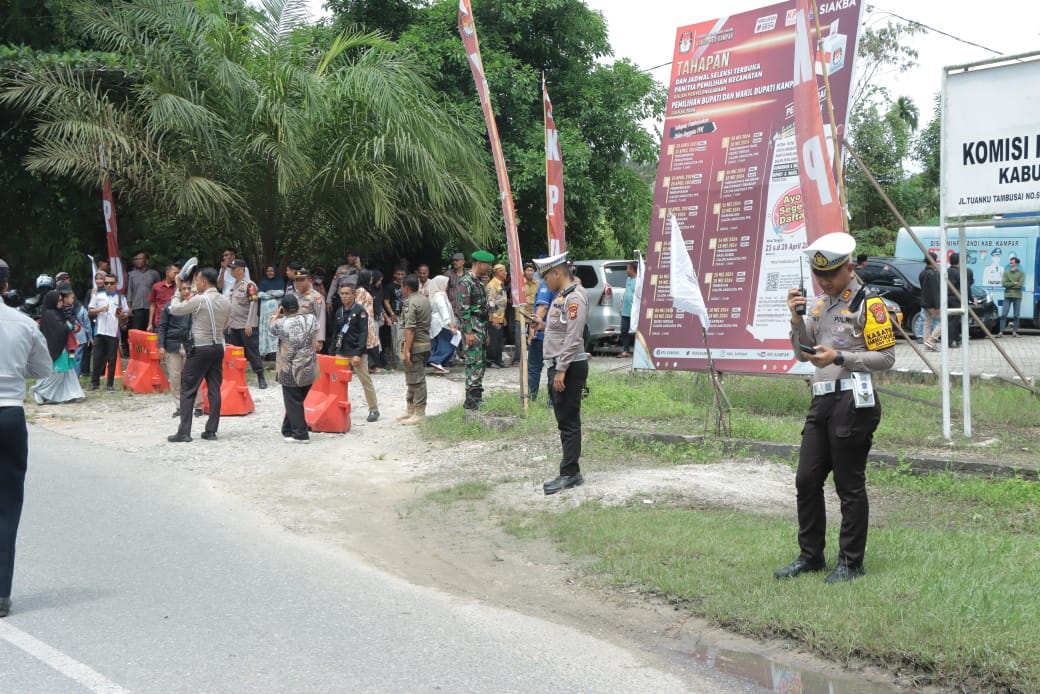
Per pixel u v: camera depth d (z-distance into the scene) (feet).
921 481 25.59
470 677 14.74
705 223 39.86
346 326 40.24
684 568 19.29
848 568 17.85
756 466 28.43
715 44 40.04
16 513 17.62
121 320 53.31
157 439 37.04
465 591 19.42
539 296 39.63
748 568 18.93
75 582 19.48
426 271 55.06
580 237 79.61
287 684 14.35
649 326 41.04
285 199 59.00
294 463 32.71
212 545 22.61
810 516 18.31
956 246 78.74
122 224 65.10
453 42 69.15
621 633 16.80
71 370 46.39
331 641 16.26
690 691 14.25
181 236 63.26
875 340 17.52
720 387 35.47
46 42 63.82
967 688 13.76
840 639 15.17
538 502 25.91
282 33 58.13
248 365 57.06
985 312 71.87
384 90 56.18
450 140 59.36
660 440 31.71
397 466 32.22
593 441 32.50
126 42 56.59
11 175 62.80
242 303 49.80
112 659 15.26
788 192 37.76
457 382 52.21
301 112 55.98
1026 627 14.78
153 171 55.01
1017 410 34.47
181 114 52.85
